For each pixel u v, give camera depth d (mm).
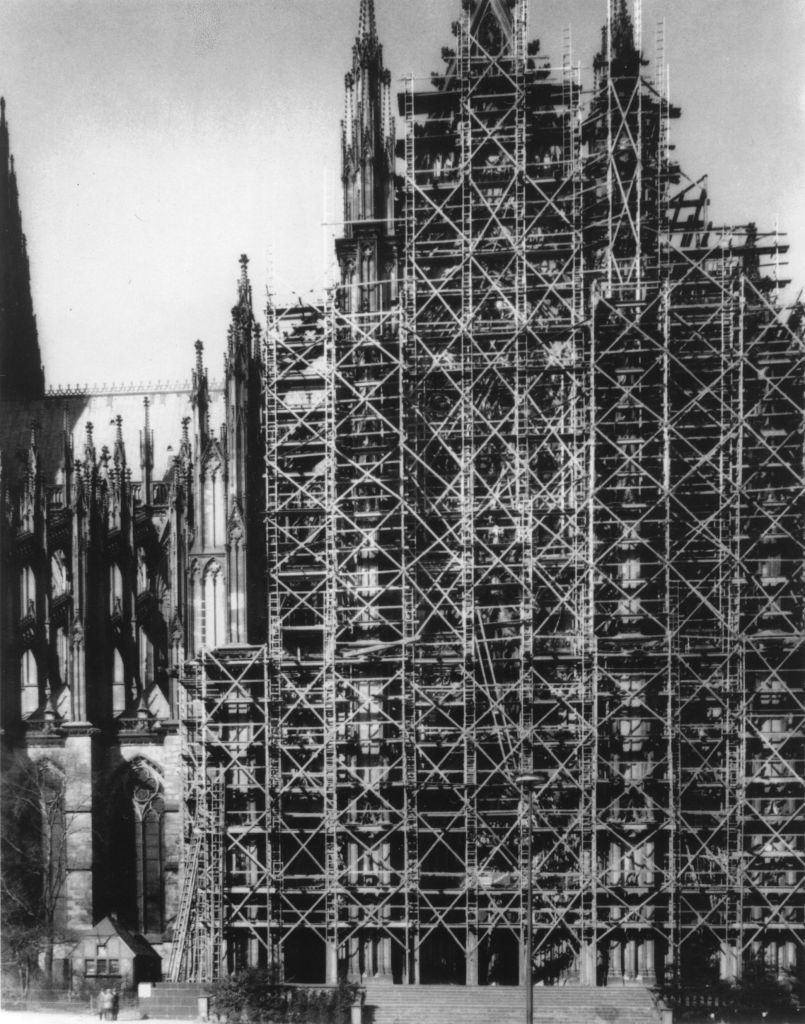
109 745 79375
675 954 59969
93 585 80188
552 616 66000
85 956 66312
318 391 71000
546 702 62125
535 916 62219
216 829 63938
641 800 63594
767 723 63750
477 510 64312
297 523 70375
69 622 79188
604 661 63750
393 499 67438
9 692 80438
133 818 79062
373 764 64875
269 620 65625
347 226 71750
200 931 64562
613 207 68625
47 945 70188
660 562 62812
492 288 66500
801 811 62312
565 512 64375
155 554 88688
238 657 65938
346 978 62219
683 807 63500
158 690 83812
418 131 73188
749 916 62250
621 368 66188
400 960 64812
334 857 62344
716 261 68875
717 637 62031
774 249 66625
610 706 63562
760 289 68375
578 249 66438
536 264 69688
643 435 66562
